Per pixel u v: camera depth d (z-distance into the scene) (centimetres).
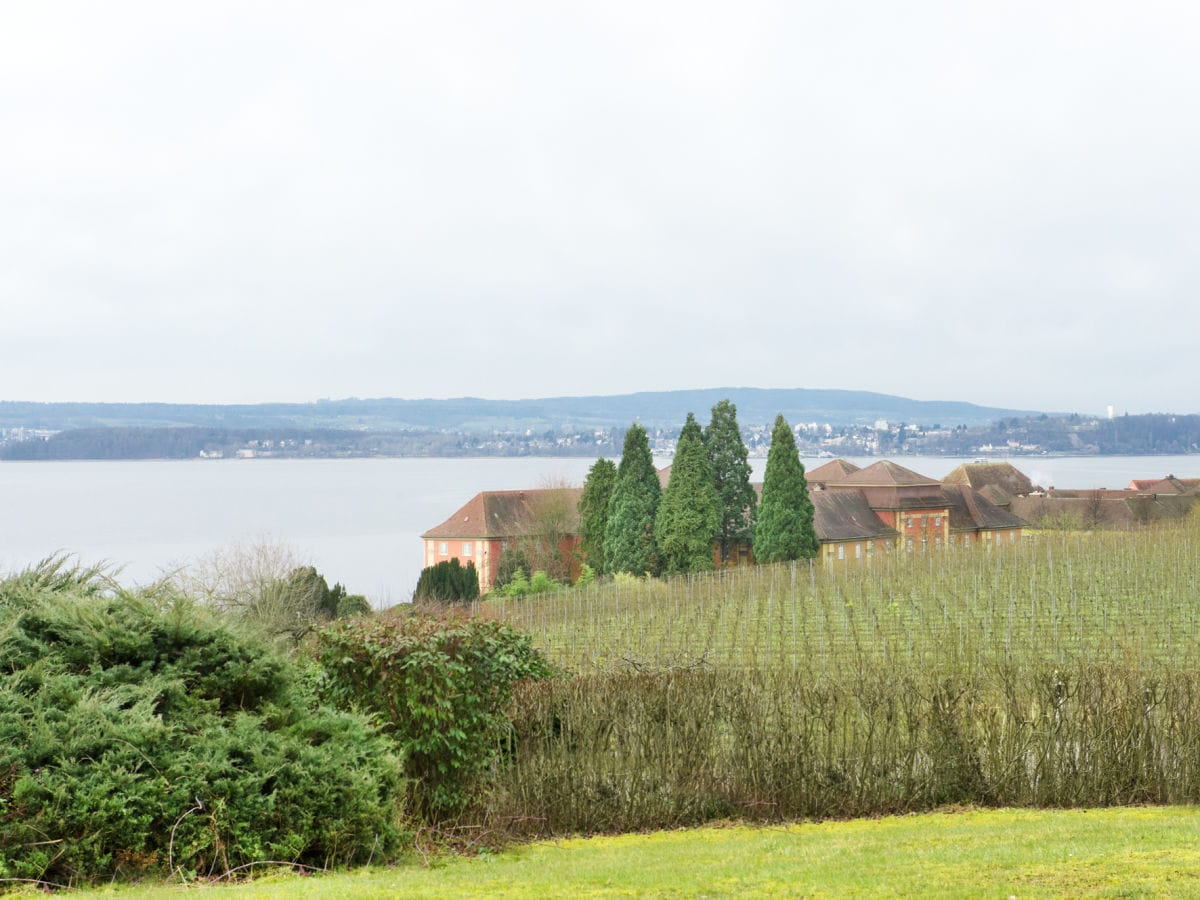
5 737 1109
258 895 995
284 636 1611
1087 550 5353
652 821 1634
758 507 8569
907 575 5100
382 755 1303
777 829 1606
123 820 1092
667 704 1673
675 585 6041
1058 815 1633
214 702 1249
